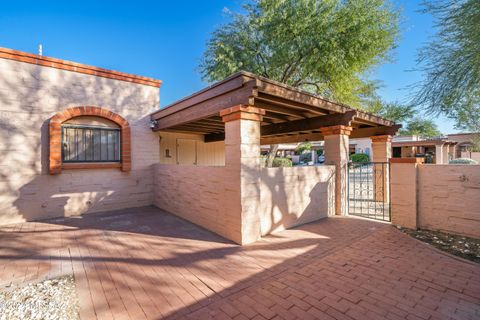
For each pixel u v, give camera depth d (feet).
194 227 16.58
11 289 8.87
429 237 14.21
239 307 7.80
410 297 8.25
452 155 66.95
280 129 24.31
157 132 24.53
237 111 13.12
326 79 33.86
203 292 8.66
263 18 29.32
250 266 10.68
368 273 9.95
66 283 9.32
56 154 18.84
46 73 18.92
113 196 22.03
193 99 16.97
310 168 18.02
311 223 17.54
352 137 27.73
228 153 14.08
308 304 7.91
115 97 22.09
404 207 16.22
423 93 16.20
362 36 28.53
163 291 8.75
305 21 28.91
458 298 8.16
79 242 13.75
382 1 27.99
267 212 15.12
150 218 19.01
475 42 13.14
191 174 17.87
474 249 12.23
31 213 18.31
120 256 11.83
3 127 17.31
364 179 47.06
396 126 24.34
